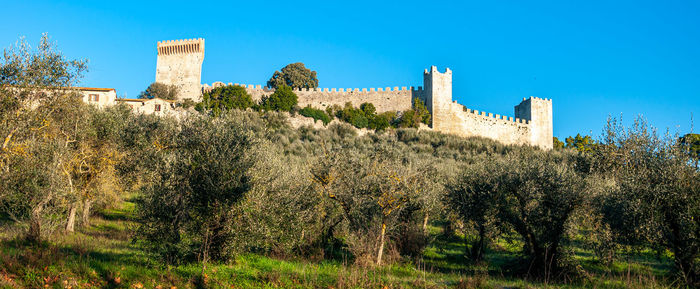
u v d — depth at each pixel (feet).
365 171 78.84
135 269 54.08
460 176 78.64
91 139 93.50
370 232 73.72
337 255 83.35
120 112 106.52
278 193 67.31
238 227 56.08
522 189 65.92
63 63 69.00
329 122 272.51
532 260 65.82
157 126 95.76
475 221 72.74
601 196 63.36
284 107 271.69
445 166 145.28
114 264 55.36
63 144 83.35
